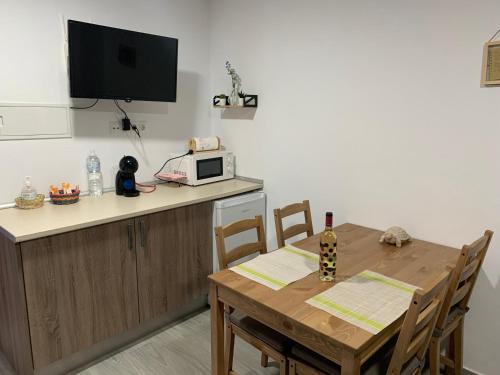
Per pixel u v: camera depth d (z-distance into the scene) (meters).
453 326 1.93
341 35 2.51
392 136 2.37
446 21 2.08
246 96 3.09
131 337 2.57
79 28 2.33
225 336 2.11
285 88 2.88
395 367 1.37
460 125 2.10
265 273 1.81
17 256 1.91
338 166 2.66
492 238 2.07
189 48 3.21
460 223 2.17
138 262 2.44
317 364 1.59
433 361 1.85
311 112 2.75
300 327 1.44
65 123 2.58
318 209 2.83
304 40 2.71
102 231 2.22
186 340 2.59
